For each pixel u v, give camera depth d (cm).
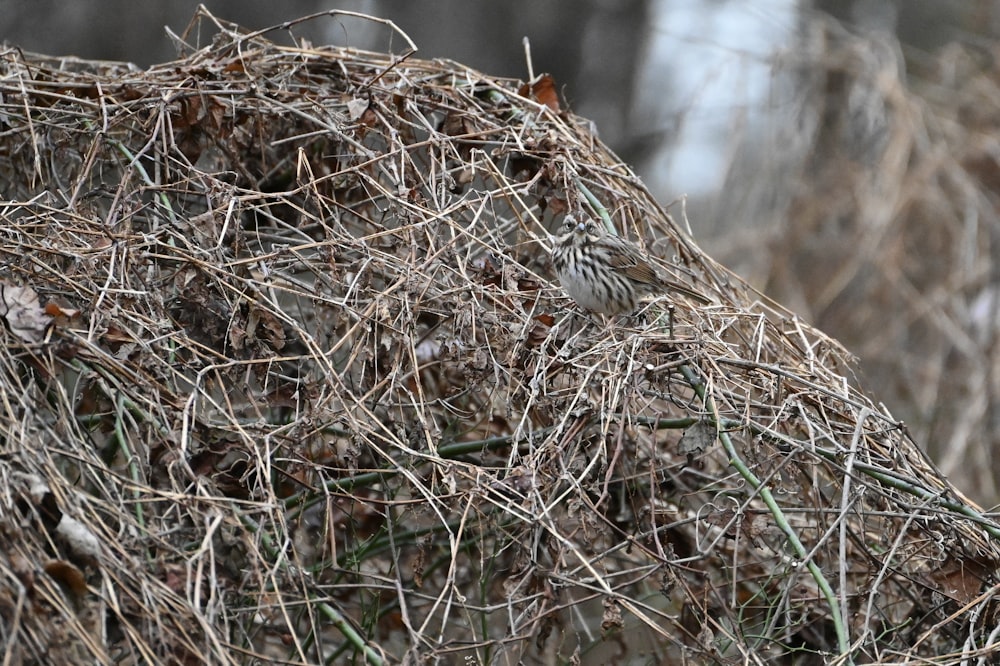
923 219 1527
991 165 1566
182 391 780
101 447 812
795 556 778
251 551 654
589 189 948
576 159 937
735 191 1581
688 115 1598
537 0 1997
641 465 900
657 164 1902
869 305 1509
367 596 965
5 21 1744
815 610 858
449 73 980
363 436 729
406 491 904
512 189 886
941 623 731
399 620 953
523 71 1991
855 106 1587
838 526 755
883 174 1512
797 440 777
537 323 813
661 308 864
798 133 1591
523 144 929
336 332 847
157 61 1766
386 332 781
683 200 985
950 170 1516
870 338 1505
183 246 808
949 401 1424
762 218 1577
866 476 797
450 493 716
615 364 764
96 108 894
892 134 1548
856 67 1598
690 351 785
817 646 878
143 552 630
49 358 676
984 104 1630
